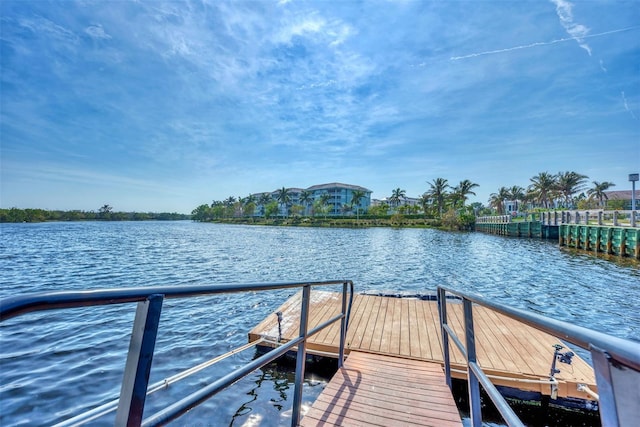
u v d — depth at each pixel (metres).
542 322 0.85
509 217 38.50
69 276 12.16
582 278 12.39
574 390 3.42
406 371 3.39
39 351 5.19
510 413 1.10
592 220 24.03
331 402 2.70
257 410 3.66
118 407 0.84
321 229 58.25
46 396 3.92
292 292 9.44
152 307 0.88
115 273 12.91
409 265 15.59
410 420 2.44
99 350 5.24
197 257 18.28
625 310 8.34
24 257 17.45
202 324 6.62
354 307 6.13
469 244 27.00
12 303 0.57
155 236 37.16
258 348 4.79
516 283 11.54
